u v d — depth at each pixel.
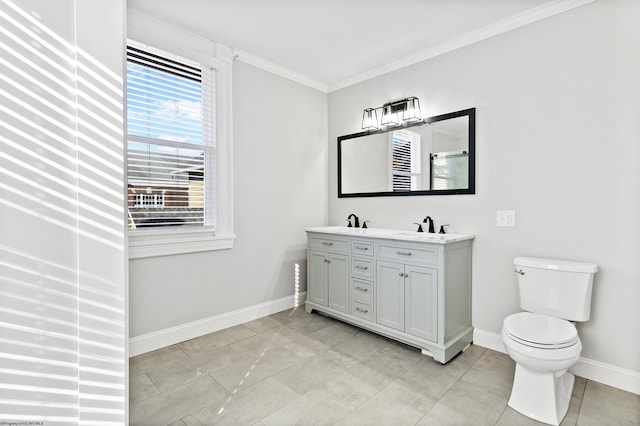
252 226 3.03
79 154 0.87
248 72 2.96
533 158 2.26
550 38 2.17
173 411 1.72
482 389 1.92
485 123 2.48
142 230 2.37
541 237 2.24
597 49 2.00
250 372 2.11
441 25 2.43
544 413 1.64
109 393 0.92
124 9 0.93
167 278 2.50
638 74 1.87
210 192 2.75
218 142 2.75
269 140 3.14
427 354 2.32
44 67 0.83
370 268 2.66
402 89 3.02
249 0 2.15
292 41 2.69
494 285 2.46
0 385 0.80
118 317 0.92
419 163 2.88
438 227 2.77
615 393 1.89
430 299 2.28
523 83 2.29
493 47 2.43
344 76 3.43
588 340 2.06
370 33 2.55
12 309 0.81
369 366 2.19
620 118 1.93
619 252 1.95
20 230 0.81
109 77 0.91
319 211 3.65
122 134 0.92
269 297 3.19
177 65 2.50
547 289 2.04
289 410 1.73
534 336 1.72
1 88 0.79
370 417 1.67
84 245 0.88
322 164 3.67
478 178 2.53
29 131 0.82
